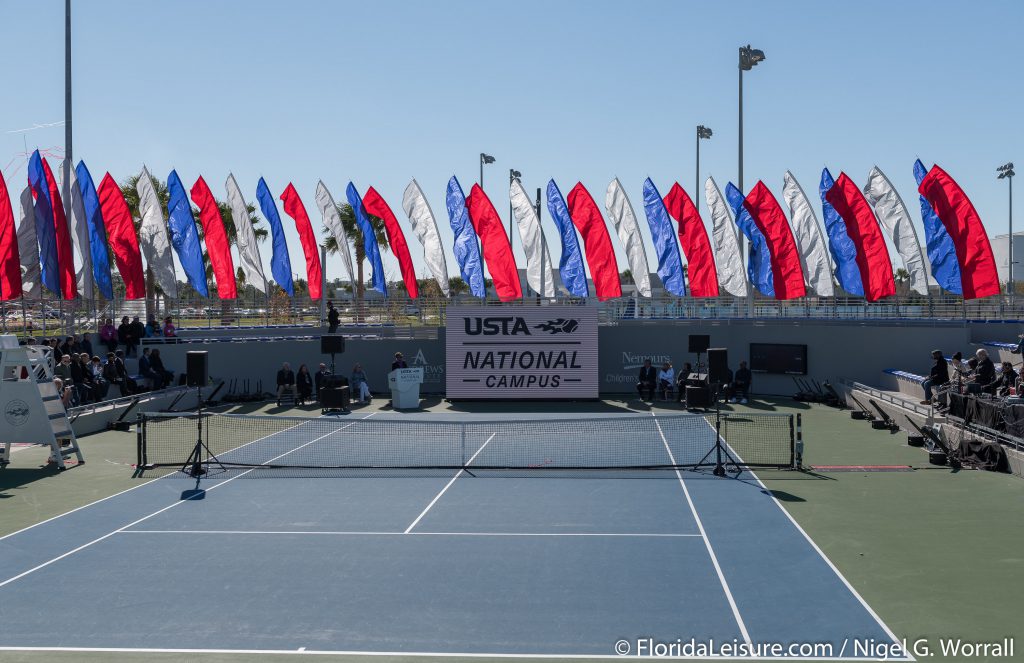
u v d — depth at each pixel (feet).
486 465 71.87
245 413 107.55
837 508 55.21
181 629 34.83
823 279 122.01
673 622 35.12
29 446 81.82
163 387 109.60
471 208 130.21
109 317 123.54
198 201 128.57
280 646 32.96
